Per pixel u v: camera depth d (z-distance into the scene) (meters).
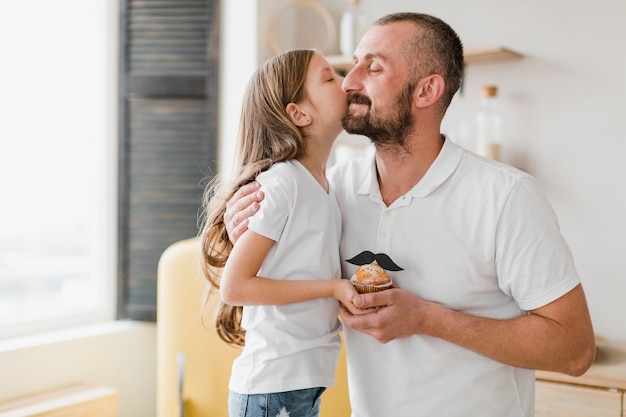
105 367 3.02
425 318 1.49
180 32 3.17
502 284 1.54
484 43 2.96
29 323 2.90
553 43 2.83
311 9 3.33
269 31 3.12
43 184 3.06
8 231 2.94
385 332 1.46
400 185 1.63
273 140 1.65
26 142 3.00
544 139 2.86
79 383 2.92
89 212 3.22
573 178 2.81
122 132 3.20
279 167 1.59
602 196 2.77
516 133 2.91
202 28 3.16
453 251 1.56
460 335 1.48
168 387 2.65
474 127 2.99
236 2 3.16
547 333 1.46
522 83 2.89
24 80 2.99
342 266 1.68
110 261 3.20
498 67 2.94
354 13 3.22
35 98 3.03
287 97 1.66
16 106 2.96
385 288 1.50
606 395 2.25
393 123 1.56
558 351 1.47
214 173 3.17
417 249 1.58
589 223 2.79
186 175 3.17
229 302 1.53
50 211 3.08
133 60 3.19
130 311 3.18
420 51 1.56
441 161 1.59
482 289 1.56
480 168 1.57
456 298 1.55
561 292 1.47
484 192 1.54
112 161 3.21
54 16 3.07
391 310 1.45
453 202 1.57
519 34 2.89
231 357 2.57
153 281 3.17
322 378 1.57
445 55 1.59
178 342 2.63
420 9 3.09
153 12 3.17
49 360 2.82
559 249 1.49
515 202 1.50
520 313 1.58
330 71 1.71
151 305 3.16
